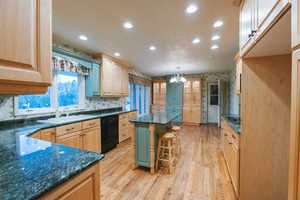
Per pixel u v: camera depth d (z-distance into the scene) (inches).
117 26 86.0
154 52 135.9
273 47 52.8
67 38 103.6
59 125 90.2
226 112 245.0
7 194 22.9
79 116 123.9
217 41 108.6
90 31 93.0
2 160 35.1
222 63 179.0
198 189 79.6
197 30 91.3
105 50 130.4
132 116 180.7
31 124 88.6
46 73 32.8
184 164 108.6
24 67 28.6
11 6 26.4
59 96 120.0
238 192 69.1
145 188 80.4
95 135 119.9
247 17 54.7
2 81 25.8
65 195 28.5
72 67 116.6
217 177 91.1
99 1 63.5
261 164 63.9
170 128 127.0
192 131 209.8
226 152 103.2
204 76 261.3
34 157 37.1
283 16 32.7
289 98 60.7
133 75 219.3
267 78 62.9
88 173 34.1
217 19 78.4
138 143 100.2
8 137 58.1
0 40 25.0
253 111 64.5
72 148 43.9
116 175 93.5
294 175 26.1
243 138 65.7
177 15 74.4
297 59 25.3
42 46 31.8
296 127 25.5
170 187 81.3
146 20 79.7
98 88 139.5
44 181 26.4
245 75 65.1
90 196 34.7
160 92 282.2
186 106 257.1
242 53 61.8
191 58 156.8
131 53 139.4
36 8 30.7
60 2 63.8
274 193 62.9
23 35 28.3
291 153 26.8
